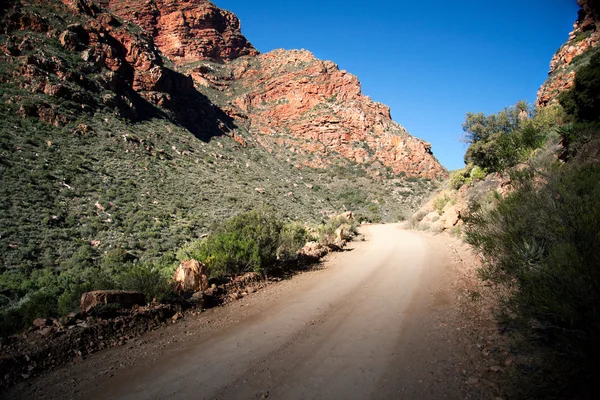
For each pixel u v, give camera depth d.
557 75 24.58
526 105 22.31
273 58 113.12
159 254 20.00
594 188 4.98
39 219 20.05
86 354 4.85
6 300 12.33
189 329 5.93
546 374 3.20
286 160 73.88
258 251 10.26
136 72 52.06
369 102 91.38
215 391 3.82
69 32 43.31
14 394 3.79
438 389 3.55
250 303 7.61
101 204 24.48
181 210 28.55
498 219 6.90
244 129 79.69
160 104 53.03
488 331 4.84
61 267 16.69
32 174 23.97
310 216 40.38
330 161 77.50
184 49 115.44
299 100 92.19
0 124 28.22
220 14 133.50
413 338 5.06
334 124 84.69
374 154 80.44
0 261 15.64
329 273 10.91
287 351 4.88
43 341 4.78
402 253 14.35
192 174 38.78
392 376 3.95
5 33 39.19
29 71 35.12
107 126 37.56
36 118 31.66
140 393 3.80
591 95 10.98
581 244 3.98
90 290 6.61
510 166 14.88
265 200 38.75
